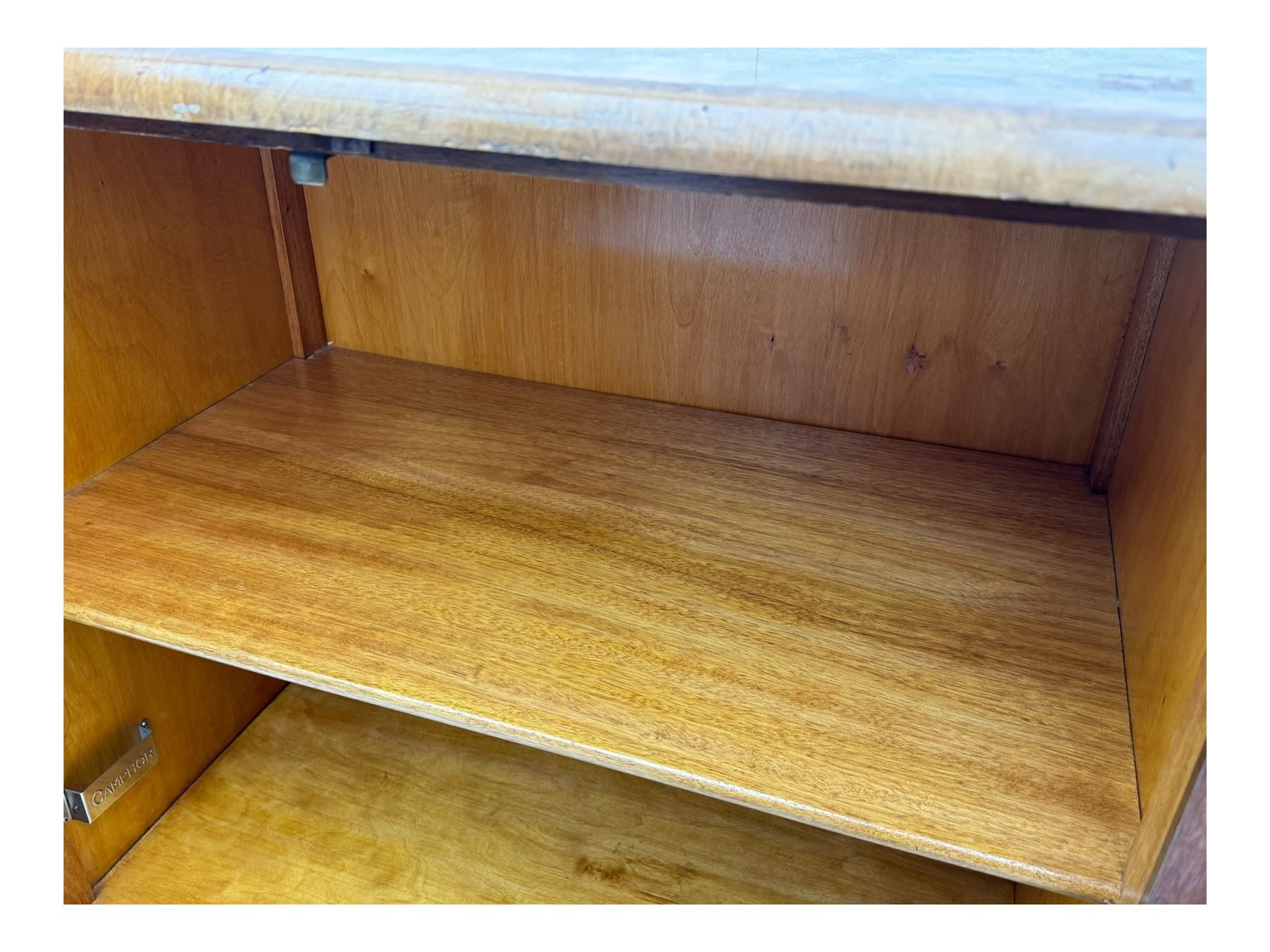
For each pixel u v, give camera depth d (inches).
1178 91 22.3
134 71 23.9
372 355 51.4
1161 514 30.6
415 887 40.4
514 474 42.2
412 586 35.9
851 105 20.0
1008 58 27.2
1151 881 24.3
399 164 45.7
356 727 48.5
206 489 40.9
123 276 40.9
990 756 29.6
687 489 41.4
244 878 40.9
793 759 29.3
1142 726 29.2
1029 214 19.9
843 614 34.9
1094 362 40.2
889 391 43.7
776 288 42.9
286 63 23.4
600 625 34.2
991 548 38.2
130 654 40.6
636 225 43.4
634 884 40.8
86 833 39.7
